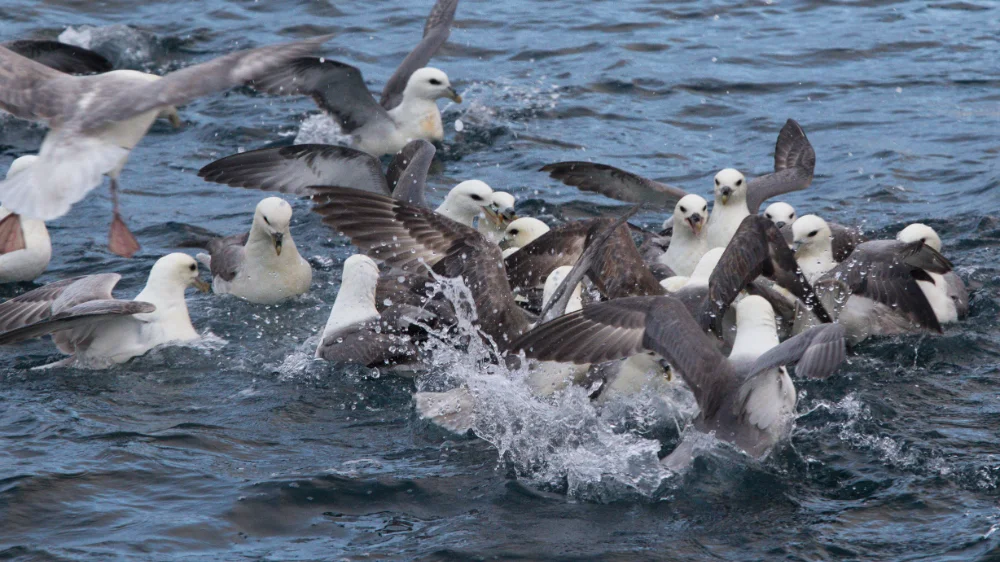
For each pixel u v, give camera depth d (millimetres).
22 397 13406
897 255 15172
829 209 20609
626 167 22859
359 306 15133
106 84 7836
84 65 16375
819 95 26766
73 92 7727
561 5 33625
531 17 32406
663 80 27656
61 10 31094
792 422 12281
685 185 22094
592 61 28844
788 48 29953
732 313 14031
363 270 15172
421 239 14195
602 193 20281
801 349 10289
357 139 23672
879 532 10492
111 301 14070
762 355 10914
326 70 21969
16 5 31000
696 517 10852
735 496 11195
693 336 11078
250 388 13836
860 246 15539
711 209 20859
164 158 23094
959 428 12570
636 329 10969
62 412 12961
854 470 11656
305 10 32344
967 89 26844
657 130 24906
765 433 11594
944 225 19484
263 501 10992
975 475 11461
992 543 10125
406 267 14133
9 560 9898
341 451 12188
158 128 24500
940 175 21969
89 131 7559
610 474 11594
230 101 26094
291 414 13109
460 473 11695
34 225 17453
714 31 31375
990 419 12820
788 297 15297
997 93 26500
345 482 11398
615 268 13992
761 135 24594
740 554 10188
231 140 24062
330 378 14133
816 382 13867
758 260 12273
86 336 14586
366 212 14359
